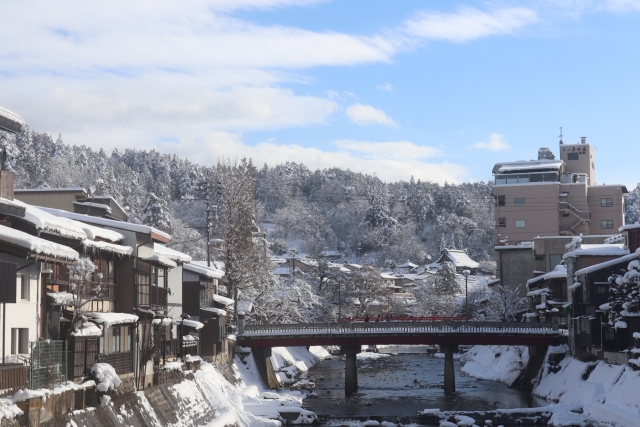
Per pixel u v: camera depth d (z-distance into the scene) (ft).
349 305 435.12
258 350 245.86
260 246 298.35
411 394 233.96
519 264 350.84
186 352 193.26
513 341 243.60
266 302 307.99
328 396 230.07
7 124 105.19
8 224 106.11
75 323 113.09
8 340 96.94
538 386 234.58
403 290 578.25
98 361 119.85
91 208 170.60
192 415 152.15
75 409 103.76
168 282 182.39
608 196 389.60
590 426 170.71
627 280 194.59
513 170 388.16
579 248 270.26
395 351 452.76
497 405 207.82
